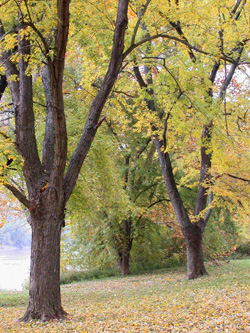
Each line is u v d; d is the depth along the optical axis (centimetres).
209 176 1417
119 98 1380
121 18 834
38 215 802
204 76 1060
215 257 2189
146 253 2241
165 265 2386
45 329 654
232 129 1327
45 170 874
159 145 1440
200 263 1448
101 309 854
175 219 2270
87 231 2208
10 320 781
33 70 841
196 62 1116
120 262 2180
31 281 786
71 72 1628
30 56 809
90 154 1341
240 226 2197
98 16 928
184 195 2012
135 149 1994
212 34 1092
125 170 2020
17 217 1859
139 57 1135
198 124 1090
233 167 1324
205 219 1477
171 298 912
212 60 1187
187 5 1029
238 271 1491
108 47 1021
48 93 965
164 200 2169
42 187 821
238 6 1271
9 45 772
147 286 1338
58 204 812
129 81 1320
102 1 930
